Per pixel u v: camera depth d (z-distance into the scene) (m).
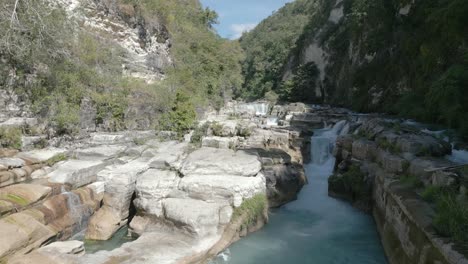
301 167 14.89
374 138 13.56
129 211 10.20
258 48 80.69
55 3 15.72
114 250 7.62
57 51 13.80
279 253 9.02
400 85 25.84
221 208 9.25
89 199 9.67
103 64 16.94
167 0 26.97
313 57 53.06
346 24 46.94
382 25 31.34
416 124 15.84
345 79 41.28
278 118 26.86
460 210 5.97
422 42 21.66
